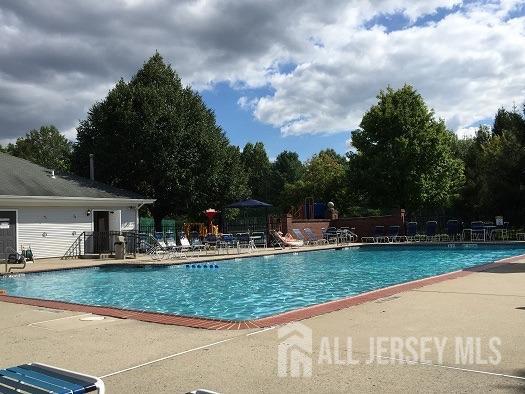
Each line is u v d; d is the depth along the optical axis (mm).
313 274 17188
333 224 34656
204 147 33906
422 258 22734
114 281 16453
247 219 33594
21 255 19781
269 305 11234
